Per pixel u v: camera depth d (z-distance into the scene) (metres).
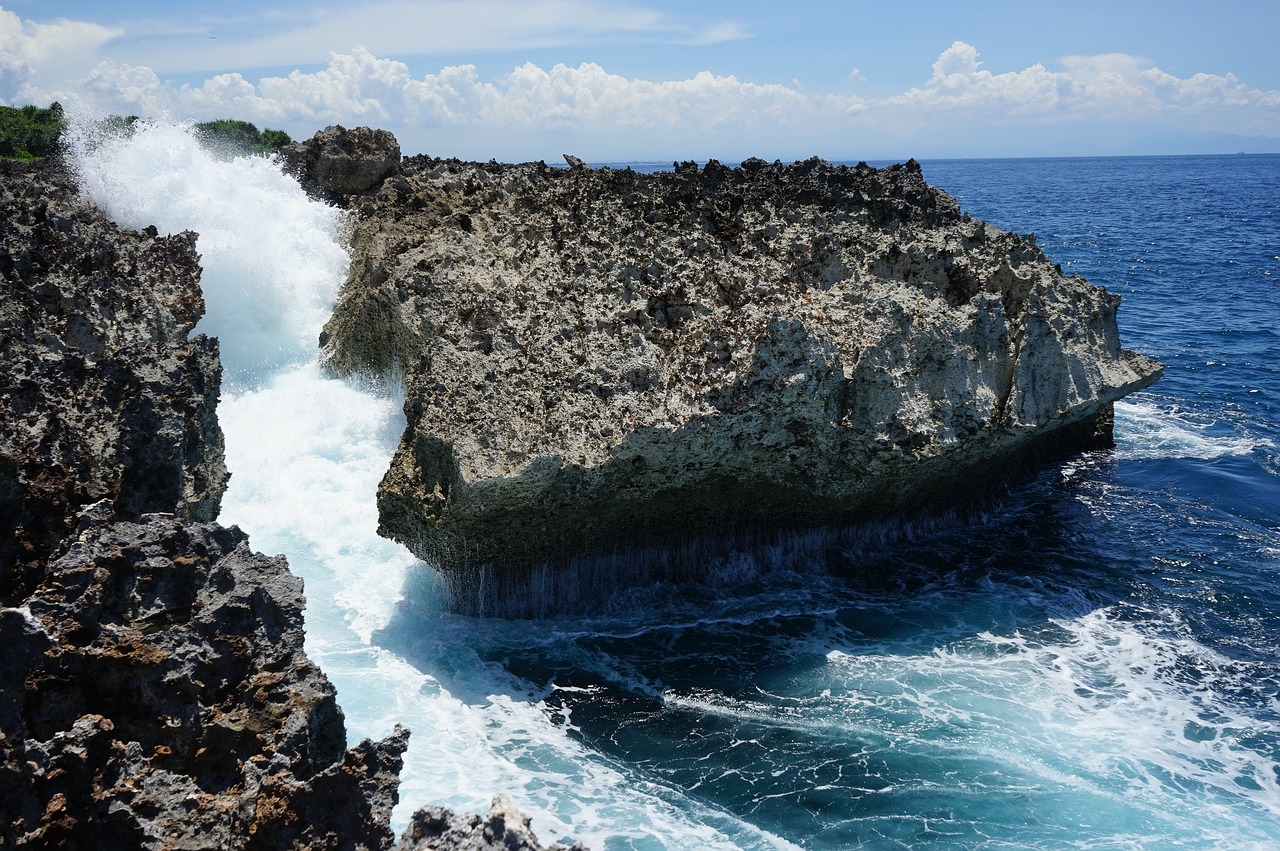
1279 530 28.22
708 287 25.34
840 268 27.28
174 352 20.38
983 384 25.22
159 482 16.92
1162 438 35.66
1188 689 20.66
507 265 27.58
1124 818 16.59
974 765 17.95
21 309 20.16
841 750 18.34
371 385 30.89
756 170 37.25
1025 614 23.67
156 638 11.99
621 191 32.91
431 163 46.12
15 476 15.27
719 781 17.34
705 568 24.86
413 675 19.89
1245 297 64.44
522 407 21.94
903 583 25.11
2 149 62.78
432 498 21.50
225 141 51.22
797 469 24.06
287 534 24.52
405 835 9.41
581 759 17.72
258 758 11.32
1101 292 28.62
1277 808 16.88
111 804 10.12
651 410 22.11
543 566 22.84
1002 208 157.62
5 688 10.90
